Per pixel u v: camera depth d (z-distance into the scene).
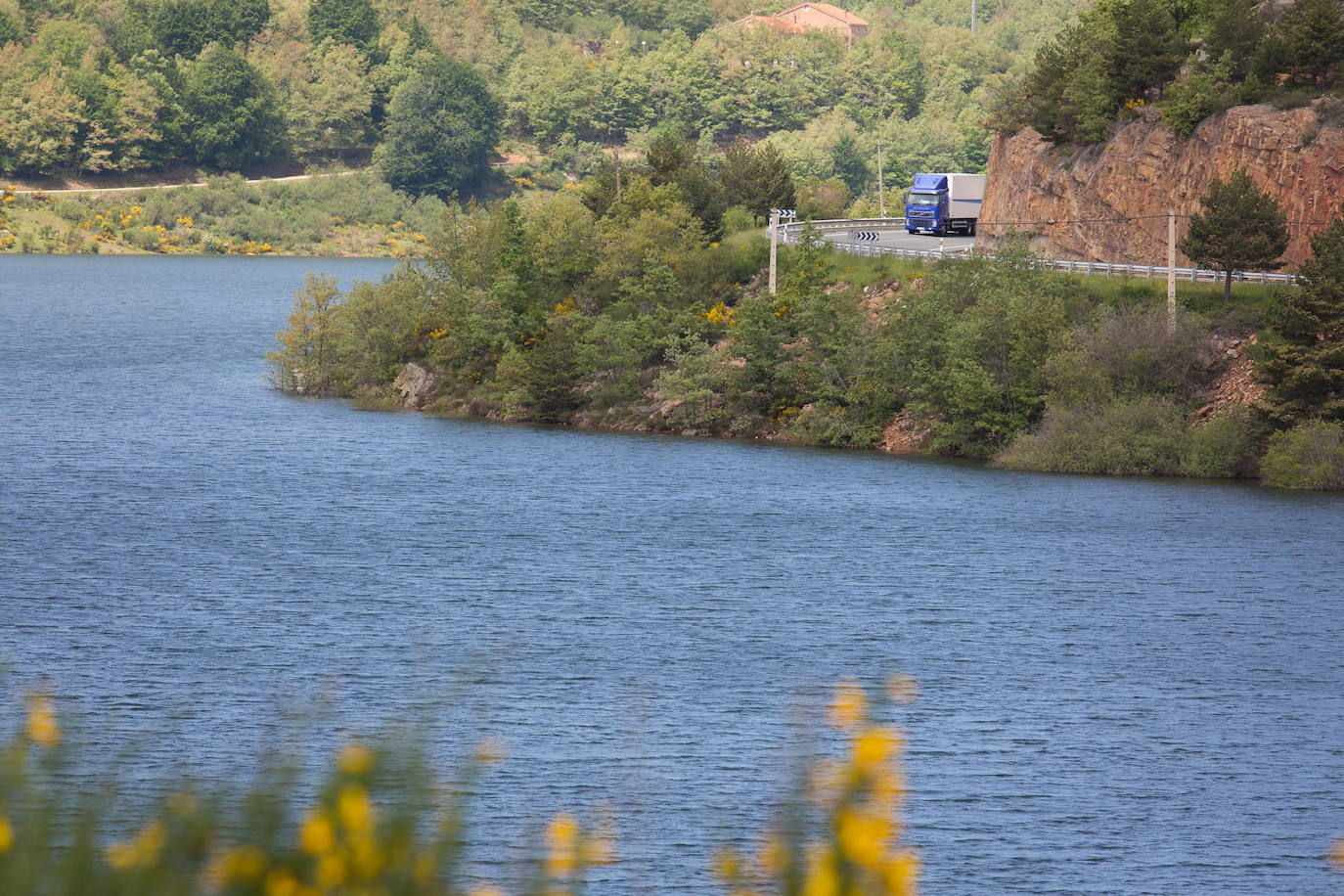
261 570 185.25
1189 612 167.50
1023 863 96.56
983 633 158.12
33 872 24.28
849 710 26.33
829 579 184.38
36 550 194.00
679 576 185.62
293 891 24.09
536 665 142.25
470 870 89.00
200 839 24.94
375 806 25.45
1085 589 179.00
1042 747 120.69
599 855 28.61
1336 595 175.62
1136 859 97.69
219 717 121.88
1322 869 96.50
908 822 103.62
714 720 125.31
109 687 131.25
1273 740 123.31
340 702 127.19
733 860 25.31
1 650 143.38
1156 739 123.31
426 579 181.88
